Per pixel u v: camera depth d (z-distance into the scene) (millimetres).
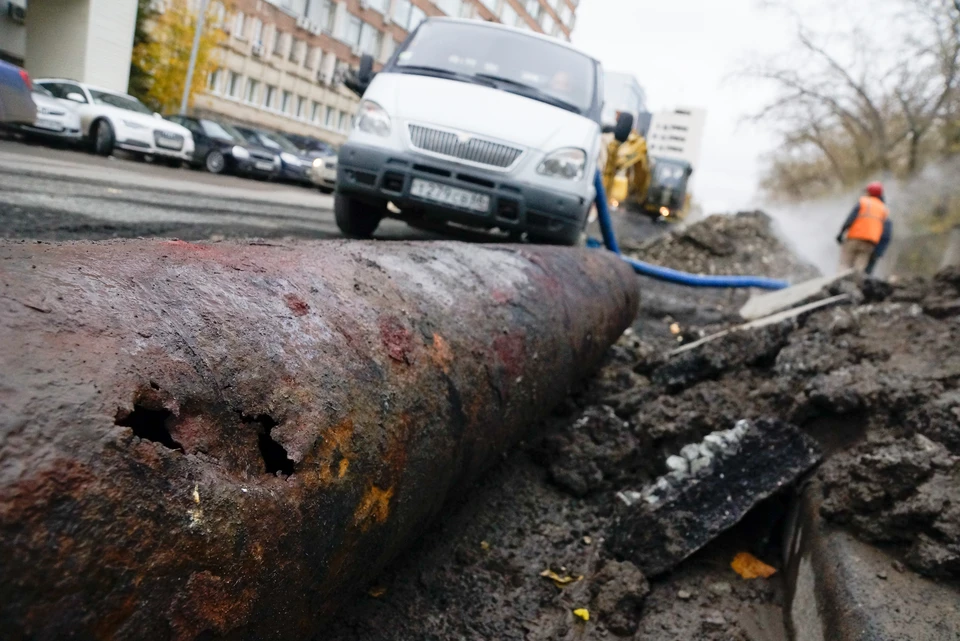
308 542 998
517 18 50500
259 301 1111
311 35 33219
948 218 19156
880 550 1947
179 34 22219
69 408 718
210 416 902
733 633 1947
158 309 935
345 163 4781
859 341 3244
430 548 2115
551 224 4676
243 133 16453
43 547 651
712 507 2262
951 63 18562
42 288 830
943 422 2264
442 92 4848
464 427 1549
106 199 5434
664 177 20703
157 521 756
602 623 1978
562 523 2469
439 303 1645
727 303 7066
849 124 23219
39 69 18609
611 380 3865
